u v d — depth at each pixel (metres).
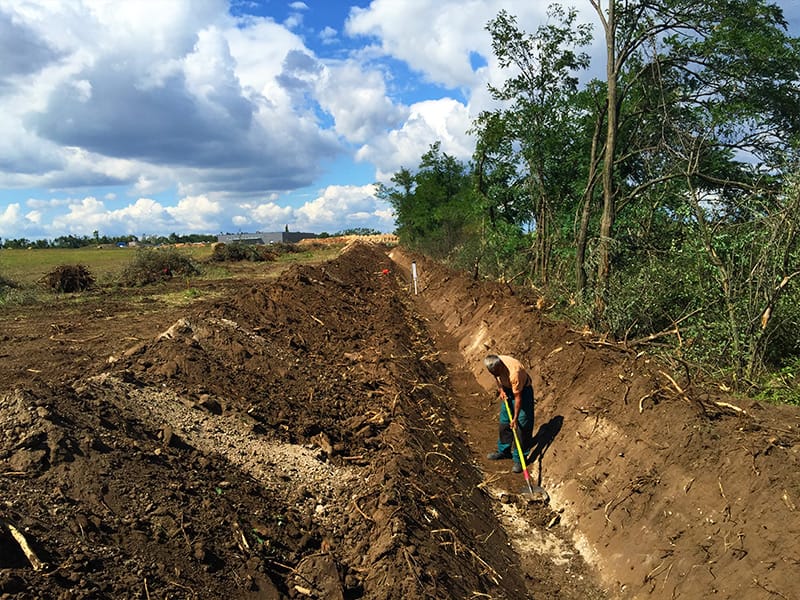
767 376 7.47
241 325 10.39
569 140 15.41
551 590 5.77
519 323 11.48
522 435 8.14
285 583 4.40
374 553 4.95
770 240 7.54
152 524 4.29
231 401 7.21
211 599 3.87
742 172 11.52
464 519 6.24
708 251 8.41
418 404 9.07
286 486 5.79
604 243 10.98
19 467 4.38
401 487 5.89
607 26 11.39
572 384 8.45
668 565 5.13
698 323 8.30
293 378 8.73
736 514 4.87
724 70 11.35
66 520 3.99
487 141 17.94
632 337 9.44
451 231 32.09
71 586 3.45
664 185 11.70
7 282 21.81
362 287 20.95
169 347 8.11
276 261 42.84
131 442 5.20
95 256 50.38
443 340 15.28
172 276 27.50
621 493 6.13
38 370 9.79
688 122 11.79
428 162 37.28
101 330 13.66
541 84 14.81
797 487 4.63
